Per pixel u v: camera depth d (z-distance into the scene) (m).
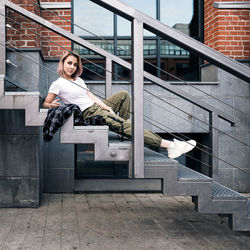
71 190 5.86
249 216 2.88
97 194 5.82
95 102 3.38
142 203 5.22
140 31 2.54
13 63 5.22
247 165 6.12
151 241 3.49
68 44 5.85
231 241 3.52
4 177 4.86
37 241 3.45
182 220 4.30
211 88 6.05
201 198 2.80
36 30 5.29
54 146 5.82
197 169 6.55
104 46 6.35
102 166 6.43
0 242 3.41
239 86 6.08
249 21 6.04
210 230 3.90
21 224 4.04
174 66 6.46
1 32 3.59
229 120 3.54
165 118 6.02
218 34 6.01
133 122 2.60
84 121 2.94
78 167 6.38
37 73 5.25
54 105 3.13
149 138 3.00
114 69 6.22
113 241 3.48
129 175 2.66
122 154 2.66
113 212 4.66
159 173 2.70
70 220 4.23
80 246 3.32
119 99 3.56
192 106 6.04
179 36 2.54
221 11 6.01
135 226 4.02
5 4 3.72
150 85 6.01
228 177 6.11
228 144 6.11
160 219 4.33
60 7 5.80
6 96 2.82
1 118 4.90
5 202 4.86
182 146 2.99
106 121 3.05
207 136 6.16
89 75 6.24
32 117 2.82
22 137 4.90
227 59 2.57
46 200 5.33
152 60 6.45
